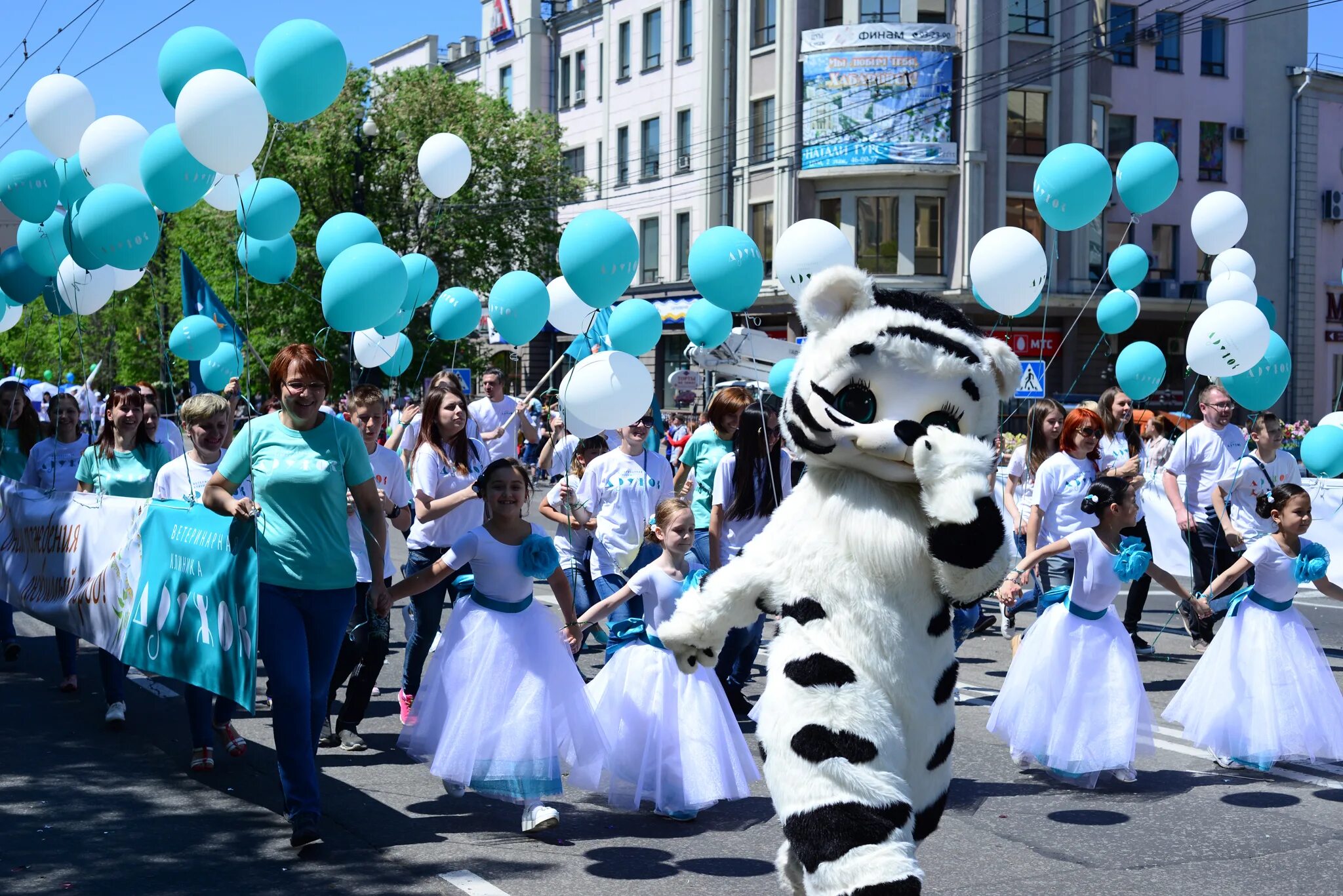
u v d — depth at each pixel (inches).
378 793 255.3
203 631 240.4
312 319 1189.1
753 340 561.3
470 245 1352.1
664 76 1568.7
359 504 236.7
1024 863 215.8
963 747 295.1
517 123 1432.1
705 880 206.5
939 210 1323.8
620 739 239.6
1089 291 1360.7
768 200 1405.0
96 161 320.5
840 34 1314.0
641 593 247.0
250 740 295.3
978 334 171.2
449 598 491.8
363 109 1291.8
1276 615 269.3
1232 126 1536.7
